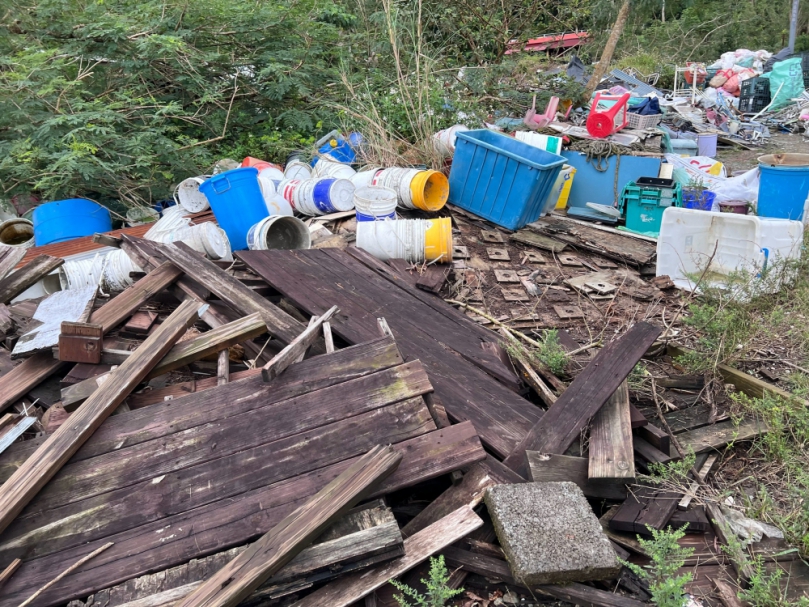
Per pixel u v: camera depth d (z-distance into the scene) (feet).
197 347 10.46
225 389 9.57
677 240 18.16
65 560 7.77
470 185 22.08
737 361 13.62
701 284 16.61
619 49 60.44
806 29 69.72
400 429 9.45
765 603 7.95
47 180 19.12
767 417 11.41
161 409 9.27
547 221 21.99
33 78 22.40
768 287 15.97
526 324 15.71
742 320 14.49
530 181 20.45
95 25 25.44
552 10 44.32
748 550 9.02
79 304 11.76
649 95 35.47
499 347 13.44
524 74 34.40
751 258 17.06
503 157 20.85
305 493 8.49
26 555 7.82
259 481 8.61
